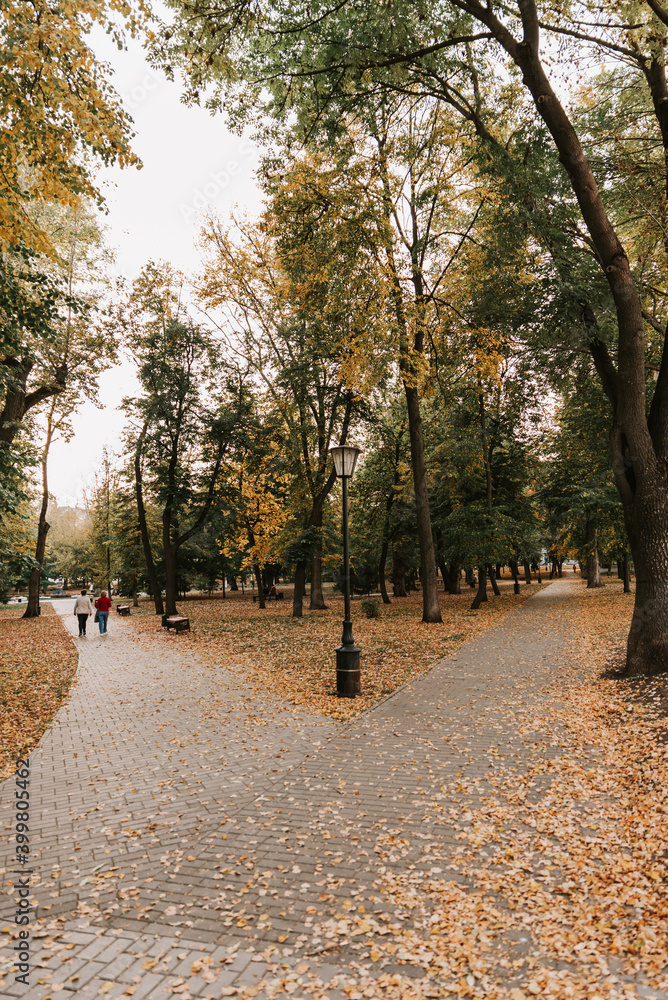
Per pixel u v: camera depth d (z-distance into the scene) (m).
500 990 3.23
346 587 10.63
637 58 10.08
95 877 4.58
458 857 4.70
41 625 27.06
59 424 25.52
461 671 11.97
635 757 6.47
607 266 9.40
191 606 37.53
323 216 14.48
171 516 28.08
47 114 7.48
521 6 8.56
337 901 4.16
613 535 25.00
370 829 5.26
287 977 3.41
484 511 25.38
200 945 3.73
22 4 6.76
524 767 6.54
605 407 17.09
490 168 11.08
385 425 25.33
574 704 8.87
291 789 6.26
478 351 17.25
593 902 3.99
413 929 3.83
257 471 27.22
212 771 6.89
